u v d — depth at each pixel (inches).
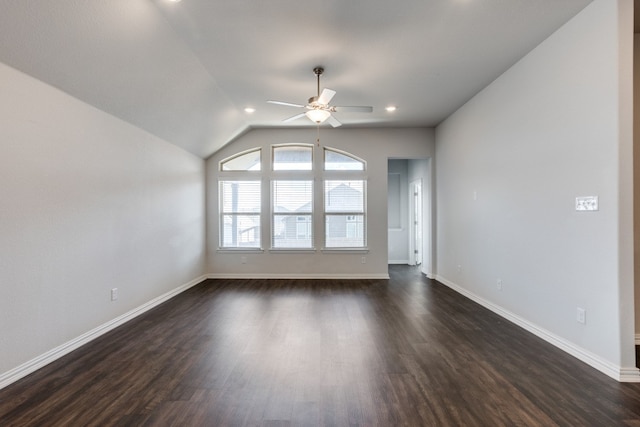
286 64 145.3
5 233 95.3
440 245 239.9
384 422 77.1
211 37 123.3
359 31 119.8
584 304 107.7
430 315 159.0
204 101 176.2
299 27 117.1
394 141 251.3
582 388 91.1
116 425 75.9
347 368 104.0
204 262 249.9
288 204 254.7
